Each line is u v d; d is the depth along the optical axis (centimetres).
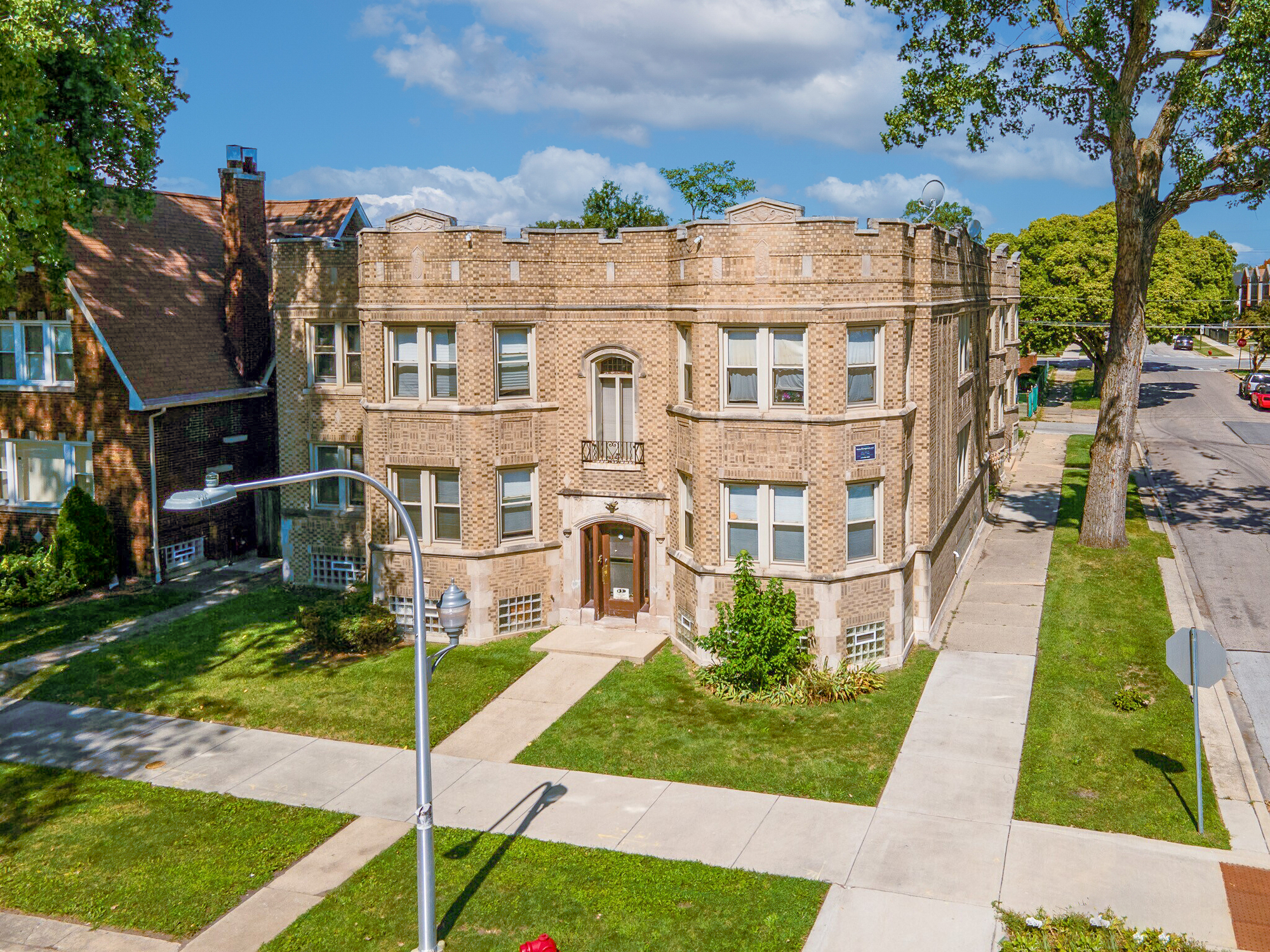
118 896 1348
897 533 2078
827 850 1410
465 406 2219
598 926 1256
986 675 2016
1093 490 2923
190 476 2820
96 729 1873
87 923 1296
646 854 1416
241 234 2934
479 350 2209
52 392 2753
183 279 3027
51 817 1559
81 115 2159
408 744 1792
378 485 1180
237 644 2281
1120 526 2906
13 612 2520
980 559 2858
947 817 1491
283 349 2595
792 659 1958
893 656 2092
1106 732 1745
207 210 3334
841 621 2020
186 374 2808
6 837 1502
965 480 2888
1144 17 2491
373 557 2350
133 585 2733
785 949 1199
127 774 1698
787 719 1847
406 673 2106
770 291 1945
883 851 1404
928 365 2153
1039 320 6650
